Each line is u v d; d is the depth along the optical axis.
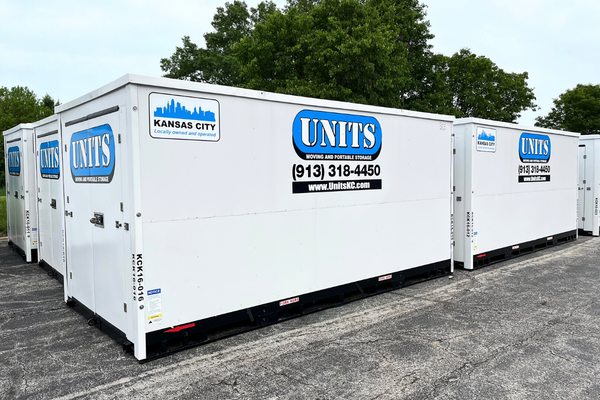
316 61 19.38
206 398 3.30
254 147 4.57
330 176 5.35
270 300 4.84
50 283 6.84
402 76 22.39
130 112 3.67
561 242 10.60
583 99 36.56
